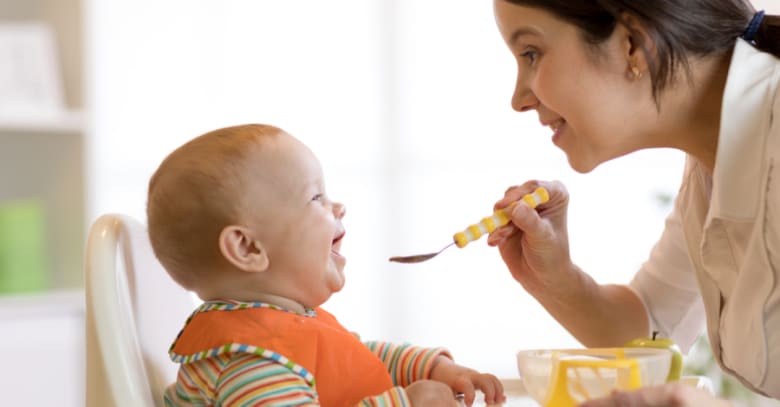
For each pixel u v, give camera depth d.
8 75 2.67
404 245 3.72
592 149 1.27
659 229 3.58
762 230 1.17
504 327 3.70
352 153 3.71
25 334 2.53
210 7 3.60
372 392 1.12
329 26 3.69
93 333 1.04
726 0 1.24
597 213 3.60
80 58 2.76
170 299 1.27
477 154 3.70
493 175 3.70
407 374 1.24
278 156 1.15
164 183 1.14
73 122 2.71
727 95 1.17
